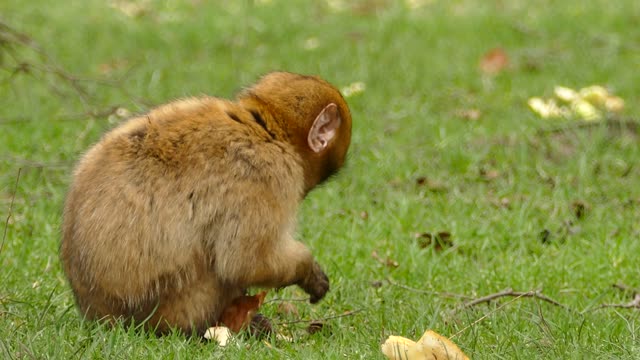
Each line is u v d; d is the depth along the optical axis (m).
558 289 10.89
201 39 22.31
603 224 12.99
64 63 20.30
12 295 9.96
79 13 24.77
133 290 8.52
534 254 12.01
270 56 21.20
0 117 16.88
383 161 14.98
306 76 9.35
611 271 11.33
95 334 8.51
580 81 19.02
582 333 9.12
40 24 23.44
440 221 13.07
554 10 24.16
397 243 12.09
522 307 10.00
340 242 12.07
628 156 15.25
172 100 9.17
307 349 8.53
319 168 9.37
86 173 8.75
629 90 18.41
